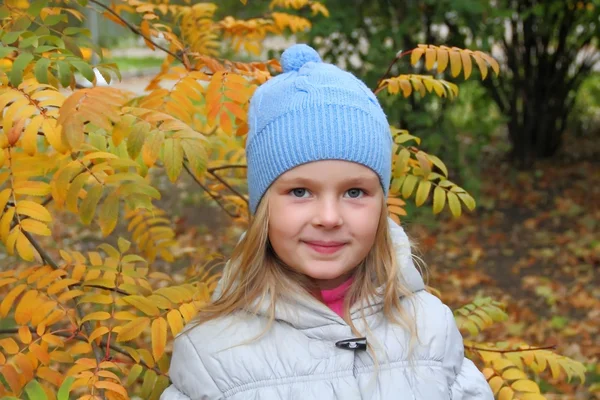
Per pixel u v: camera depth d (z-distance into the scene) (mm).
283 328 1742
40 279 1912
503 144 9477
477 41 6234
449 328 1863
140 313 3148
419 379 1747
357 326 1777
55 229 6629
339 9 5398
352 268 1813
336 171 1663
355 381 1685
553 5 7371
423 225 6602
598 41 8195
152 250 2521
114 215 1610
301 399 1646
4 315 1812
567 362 2303
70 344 3520
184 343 1746
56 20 2061
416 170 2342
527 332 4918
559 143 8922
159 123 1678
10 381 1616
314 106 1681
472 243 6555
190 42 2898
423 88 2379
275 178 1702
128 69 15891
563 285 5742
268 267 1769
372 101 1790
